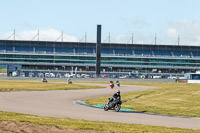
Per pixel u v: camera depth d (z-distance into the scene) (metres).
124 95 52.75
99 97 48.72
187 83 118.19
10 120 18.88
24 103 34.62
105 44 191.12
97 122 20.47
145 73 180.12
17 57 180.75
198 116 27.77
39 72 173.62
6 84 79.81
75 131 16.19
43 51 188.12
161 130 18.00
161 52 190.12
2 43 187.75
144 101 42.00
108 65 182.75
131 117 25.42
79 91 62.91
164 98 46.88
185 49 190.50
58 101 39.50
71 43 190.62
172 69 184.38
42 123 18.20
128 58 182.88
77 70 183.62
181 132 17.66
